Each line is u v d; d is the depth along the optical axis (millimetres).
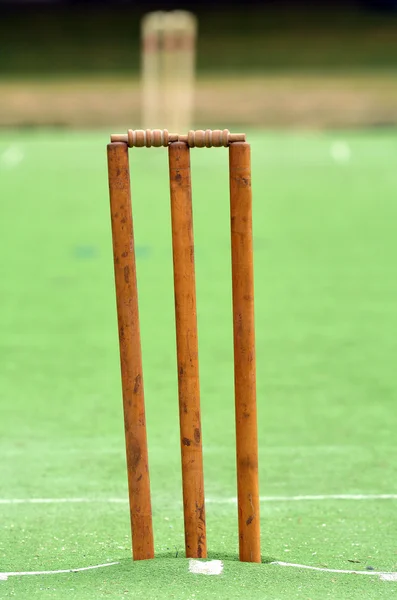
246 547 9414
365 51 88688
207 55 88000
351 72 83000
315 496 12914
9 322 23234
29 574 9312
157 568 9000
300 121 71562
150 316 23828
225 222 37125
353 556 10648
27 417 16516
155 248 32312
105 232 35281
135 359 8891
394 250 31750
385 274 28281
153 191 44438
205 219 37719
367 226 36125
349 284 27078
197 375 8969
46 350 20812
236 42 91188
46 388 18188
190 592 8391
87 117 72500
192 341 8875
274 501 12719
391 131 67250
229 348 20938
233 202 8672
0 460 14438
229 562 9172
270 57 87688
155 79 63719
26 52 88625
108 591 8508
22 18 96438
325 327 22672
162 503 12641
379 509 12398
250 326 8867
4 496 12914
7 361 20047
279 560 10484
